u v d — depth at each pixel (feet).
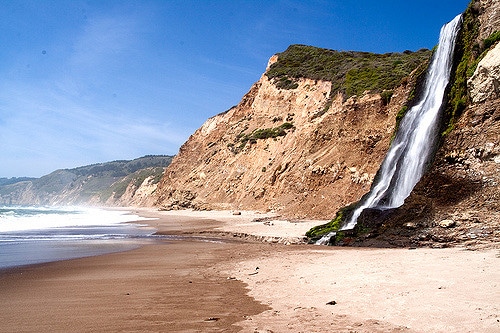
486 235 45.91
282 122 205.87
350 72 165.58
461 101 69.26
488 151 56.85
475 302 21.45
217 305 25.40
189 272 39.86
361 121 127.95
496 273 27.66
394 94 121.49
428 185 60.49
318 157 137.18
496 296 22.24
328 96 177.37
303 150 153.79
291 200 138.10
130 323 21.13
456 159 60.59
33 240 77.15
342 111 136.87
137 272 40.37
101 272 40.70
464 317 19.27
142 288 31.65
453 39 83.71
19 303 26.76
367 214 65.57
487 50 68.80
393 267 34.17
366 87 144.46
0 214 170.50
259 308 24.44
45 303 26.68
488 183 53.47
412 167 77.87
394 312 21.43
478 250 40.37
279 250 57.82
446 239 48.75
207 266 44.06
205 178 231.09
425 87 93.50
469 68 71.67
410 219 57.62
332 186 121.60
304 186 134.10
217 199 201.57
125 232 99.14
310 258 46.16
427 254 40.11
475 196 53.52
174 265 45.24
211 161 238.07
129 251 59.67
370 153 116.26
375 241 57.52
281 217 124.88
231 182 200.44
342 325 19.80
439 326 18.47
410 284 27.20
